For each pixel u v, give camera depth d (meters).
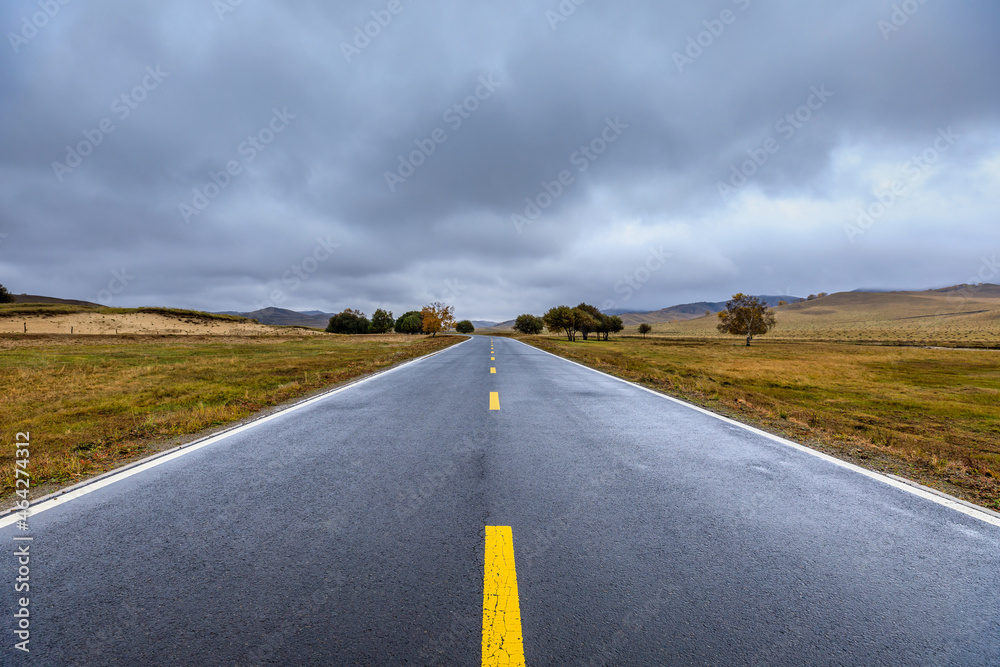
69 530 3.10
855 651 1.94
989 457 6.10
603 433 6.08
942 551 2.86
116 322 62.84
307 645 1.96
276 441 5.61
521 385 11.21
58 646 1.95
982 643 1.99
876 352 42.69
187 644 1.97
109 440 5.90
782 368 23.61
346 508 3.47
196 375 14.12
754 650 1.93
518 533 3.03
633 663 1.84
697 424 6.76
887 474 4.48
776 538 3.00
